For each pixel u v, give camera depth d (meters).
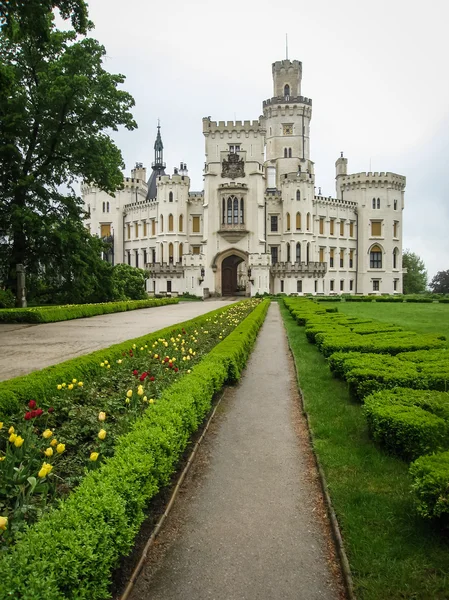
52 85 38.59
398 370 11.76
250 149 79.94
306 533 6.56
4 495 5.87
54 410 9.04
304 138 99.12
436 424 8.12
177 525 6.77
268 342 23.98
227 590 5.40
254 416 11.82
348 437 9.65
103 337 23.59
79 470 6.85
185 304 61.56
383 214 94.81
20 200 41.00
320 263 84.06
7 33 24.64
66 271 43.53
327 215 91.00
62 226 42.16
